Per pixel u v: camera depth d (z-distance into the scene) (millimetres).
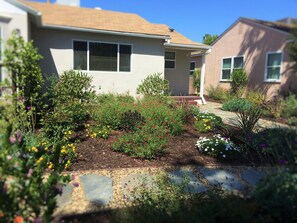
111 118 6059
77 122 6055
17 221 2080
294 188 2535
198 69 12773
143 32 9367
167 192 3213
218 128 6527
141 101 7746
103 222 2580
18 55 2814
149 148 4562
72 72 6594
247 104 5223
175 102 8086
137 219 2586
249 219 2332
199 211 2553
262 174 3500
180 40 11641
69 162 4047
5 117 3193
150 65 10156
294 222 2459
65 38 7918
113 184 3564
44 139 4516
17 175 2311
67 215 2730
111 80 9453
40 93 4578
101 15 8680
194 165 4367
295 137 3080
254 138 4832
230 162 4535
